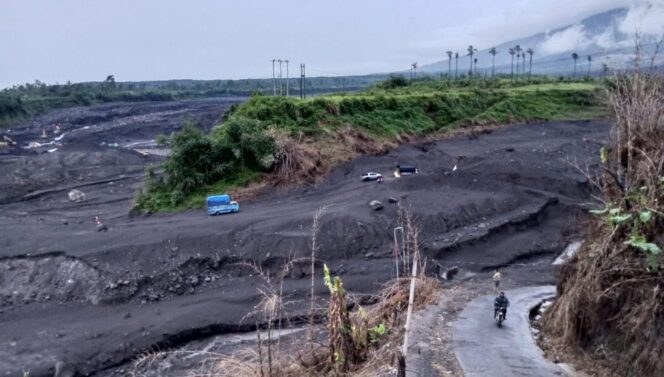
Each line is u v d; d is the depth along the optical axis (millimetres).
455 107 77750
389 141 62625
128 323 24719
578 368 15062
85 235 33938
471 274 30406
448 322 19609
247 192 45875
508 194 41594
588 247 16141
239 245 31750
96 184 58500
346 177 50594
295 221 34500
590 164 52062
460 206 38375
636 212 14078
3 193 52938
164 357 22000
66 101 164375
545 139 69500
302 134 54656
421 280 23328
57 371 20891
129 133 104812
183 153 45688
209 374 15539
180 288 28547
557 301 18500
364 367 14547
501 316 19203
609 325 14625
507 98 85688
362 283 28250
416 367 15391
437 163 55938
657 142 14930
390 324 18344
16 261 29750
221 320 24672
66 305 27031
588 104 89062
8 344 22859
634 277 13812
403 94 77312
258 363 14234
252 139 48594
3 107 127562
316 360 15055
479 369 15352
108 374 21344
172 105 171125
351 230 33688
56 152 71250
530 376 14859
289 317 23938
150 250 30391
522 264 32719
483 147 64312
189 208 43250
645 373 12961
